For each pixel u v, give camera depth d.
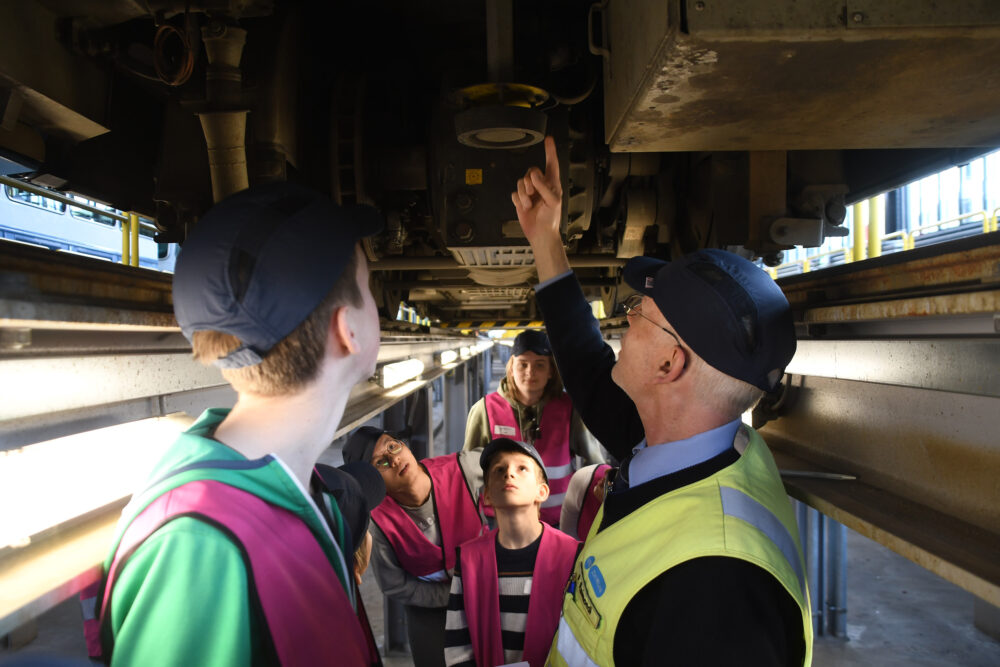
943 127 1.49
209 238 0.70
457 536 2.54
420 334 4.63
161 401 1.24
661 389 1.07
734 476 0.91
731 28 1.03
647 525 0.91
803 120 1.43
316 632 0.66
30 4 1.61
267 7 1.78
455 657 1.95
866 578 5.73
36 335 0.82
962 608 5.11
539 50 2.68
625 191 3.11
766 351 0.95
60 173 2.30
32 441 0.90
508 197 2.61
